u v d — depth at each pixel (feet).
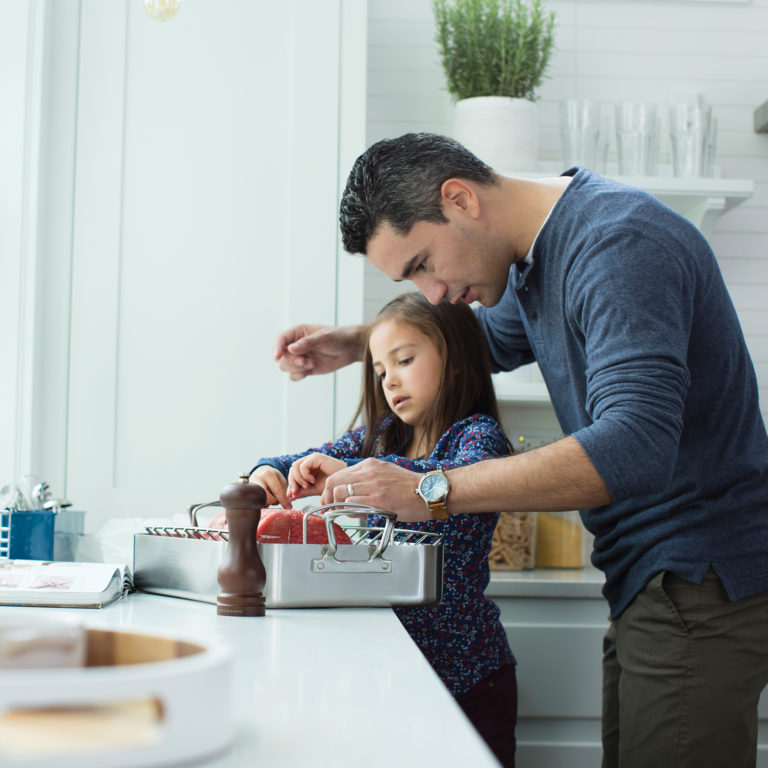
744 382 4.38
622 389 3.66
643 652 4.32
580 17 8.12
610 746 4.99
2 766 1.16
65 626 1.45
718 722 4.18
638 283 3.82
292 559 3.23
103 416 6.47
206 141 6.68
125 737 1.30
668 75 8.14
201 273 6.61
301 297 6.61
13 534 4.53
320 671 2.12
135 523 5.84
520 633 6.30
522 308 4.77
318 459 4.33
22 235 6.31
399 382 5.21
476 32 7.30
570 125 7.13
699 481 4.22
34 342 6.31
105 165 6.59
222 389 6.56
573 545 7.12
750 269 8.06
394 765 1.40
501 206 4.40
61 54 6.59
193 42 6.72
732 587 4.16
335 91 6.72
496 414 5.40
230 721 1.45
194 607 3.27
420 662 2.26
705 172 7.27
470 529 4.58
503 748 4.63
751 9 8.23
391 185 4.24
